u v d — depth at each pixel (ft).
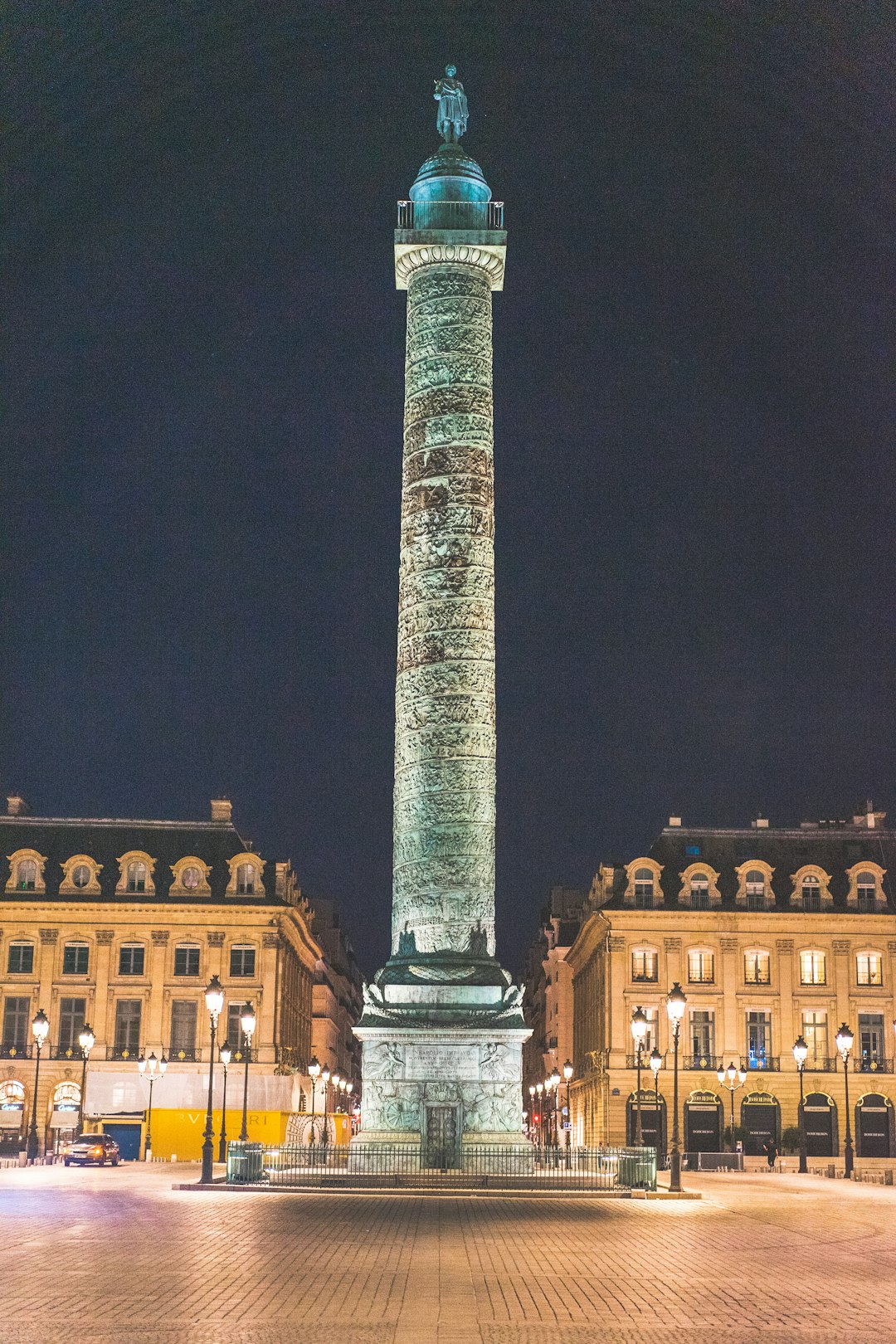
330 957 393.91
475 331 157.69
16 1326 51.90
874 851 278.05
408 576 152.56
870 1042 262.06
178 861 268.62
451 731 146.72
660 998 262.67
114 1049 257.96
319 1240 81.25
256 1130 242.58
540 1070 395.75
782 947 265.13
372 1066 141.08
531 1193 123.03
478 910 144.97
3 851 271.49
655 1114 257.14
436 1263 71.36
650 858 275.59
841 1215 109.91
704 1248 81.61
